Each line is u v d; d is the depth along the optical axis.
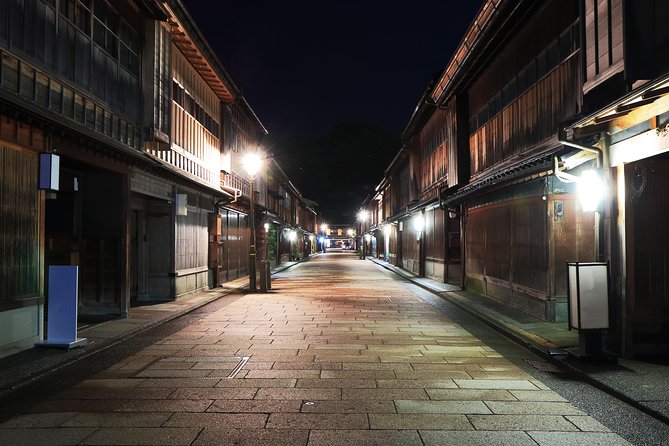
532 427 5.06
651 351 7.57
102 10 10.62
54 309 8.56
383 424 5.14
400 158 34.09
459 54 15.39
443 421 5.23
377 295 18.03
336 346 9.02
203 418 5.32
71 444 4.64
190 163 17.38
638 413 5.47
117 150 10.34
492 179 12.69
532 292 11.90
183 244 16.81
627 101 6.14
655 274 7.53
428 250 25.59
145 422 5.20
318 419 5.29
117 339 9.42
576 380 6.76
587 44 8.44
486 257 15.88
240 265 27.11
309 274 30.75
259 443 4.66
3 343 7.70
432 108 23.84
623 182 7.50
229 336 9.99
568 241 10.91
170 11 13.00
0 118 7.43
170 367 7.50
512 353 8.45
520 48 13.03
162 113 13.29
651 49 6.38
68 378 6.90
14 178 7.81
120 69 11.45
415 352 8.52
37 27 8.17
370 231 60.91
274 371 7.26
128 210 11.98
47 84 8.45
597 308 7.32
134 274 15.78
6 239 7.65
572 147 8.50
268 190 36.66
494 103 15.22
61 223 11.62
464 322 11.73
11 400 5.94
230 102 21.94
